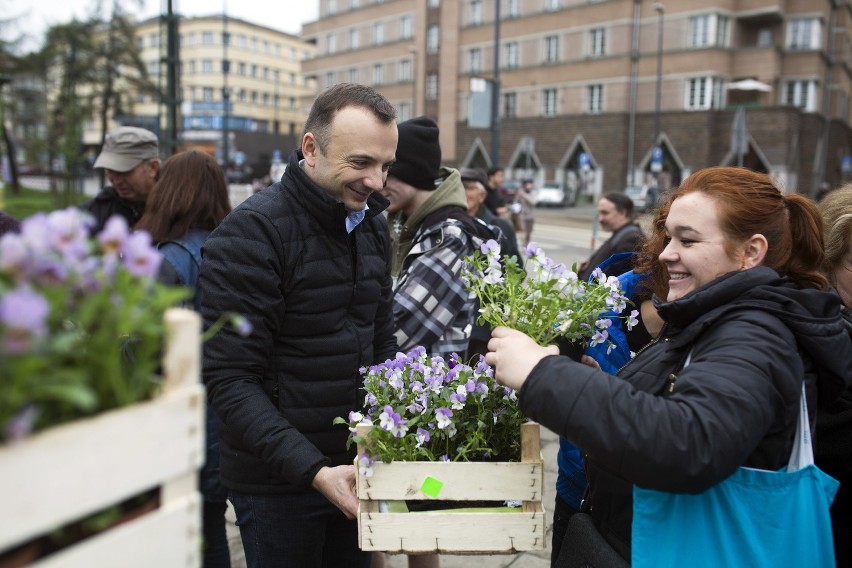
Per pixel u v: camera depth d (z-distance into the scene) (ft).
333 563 6.72
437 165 8.23
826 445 5.73
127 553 2.66
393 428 4.78
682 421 3.70
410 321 7.34
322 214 5.72
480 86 46.75
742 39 110.11
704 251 4.56
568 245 55.26
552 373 4.04
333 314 5.93
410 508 5.12
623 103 111.45
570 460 6.52
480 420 5.15
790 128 97.86
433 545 4.82
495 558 9.95
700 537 4.10
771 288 4.29
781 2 104.27
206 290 5.60
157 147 10.69
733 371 3.84
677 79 107.34
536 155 121.49
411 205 8.24
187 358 2.82
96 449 2.49
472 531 4.81
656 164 84.33
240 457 5.85
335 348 5.93
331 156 5.64
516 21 124.67
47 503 2.36
